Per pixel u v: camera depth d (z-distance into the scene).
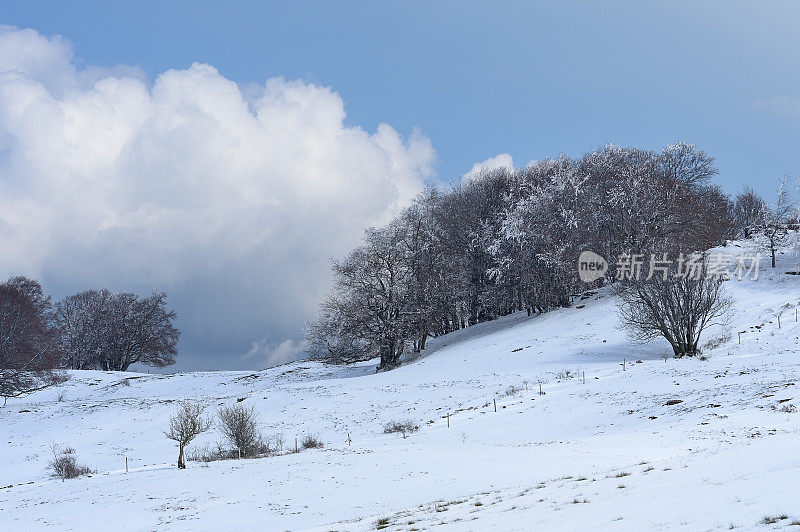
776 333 52.34
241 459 38.81
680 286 52.59
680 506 10.81
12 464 47.12
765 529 8.22
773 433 22.48
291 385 73.81
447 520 14.02
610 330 64.75
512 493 17.20
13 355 80.12
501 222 82.88
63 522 23.86
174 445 48.62
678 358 51.16
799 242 74.31
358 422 48.03
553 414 38.97
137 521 22.33
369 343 81.19
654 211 76.38
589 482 16.62
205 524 20.23
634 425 32.84
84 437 53.97
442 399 50.47
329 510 19.88
